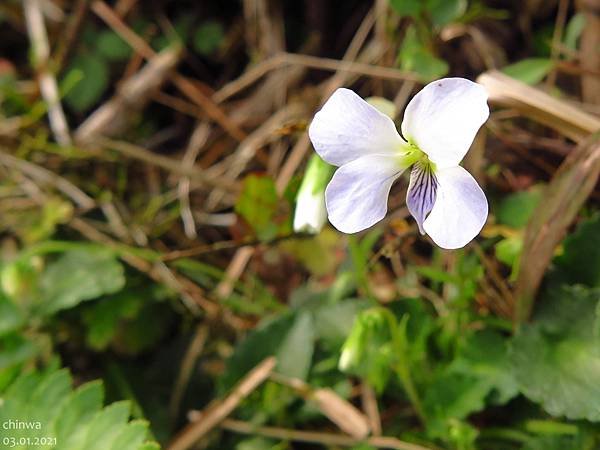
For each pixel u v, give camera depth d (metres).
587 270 0.06
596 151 0.06
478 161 0.07
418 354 0.07
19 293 0.08
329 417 0.07
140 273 0.08
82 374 0.08
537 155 0.07
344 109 0.05
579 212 0.07
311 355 0.07
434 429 0.07
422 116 0.05
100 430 0.06
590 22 0.08
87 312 0.08
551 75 0.08
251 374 0.07
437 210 0.05
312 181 0.06
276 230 0.07
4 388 0.07
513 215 0.07
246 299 0.08
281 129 0.07
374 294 0.08
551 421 0.07
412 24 0.08
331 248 0.08
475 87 0.05
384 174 0.05
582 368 0.06
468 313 0.07
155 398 0.08
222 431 0.07
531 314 0.07
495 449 0.07
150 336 0.08
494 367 0.07
